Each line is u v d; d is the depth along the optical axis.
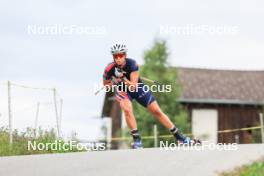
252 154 28.17
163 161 27.45
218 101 98.31
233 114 99.81
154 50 87.69
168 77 86.81
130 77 33.59
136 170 25.75
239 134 99.69
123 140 87.50
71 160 28.39
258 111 99.81
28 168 26.75
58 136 41.97
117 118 102.44
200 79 103.06
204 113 99.19
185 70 105.06
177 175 24.70
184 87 100.06
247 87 102.69
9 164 27.84
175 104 87.00
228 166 26.03
